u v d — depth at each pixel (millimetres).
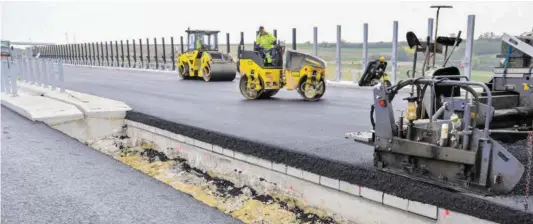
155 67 31875
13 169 5246
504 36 4793
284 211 4582
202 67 19453
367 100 10734
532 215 2910
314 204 4512
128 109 8438
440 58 7035
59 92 11008
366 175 3936
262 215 4543
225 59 19469
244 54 11375
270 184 5039
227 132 6043
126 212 4043
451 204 3297
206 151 6109
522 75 4840
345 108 9164
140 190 4668
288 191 4824
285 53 10930
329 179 4273
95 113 8047
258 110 8844
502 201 3158
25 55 13422
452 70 4734
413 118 3703
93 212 4008
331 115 8086
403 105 9117
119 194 4520
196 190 5434
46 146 6387
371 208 3912
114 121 8266
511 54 4980
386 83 4293
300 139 5590
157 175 6109
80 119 8016
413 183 3578
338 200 4234
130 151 7492
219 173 5844
